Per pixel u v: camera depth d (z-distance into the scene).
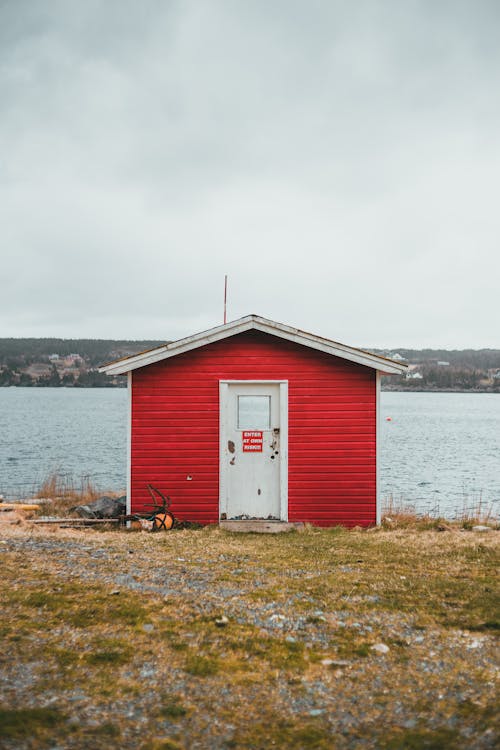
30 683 4.90
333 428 13.87
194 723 4.43
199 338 13.78
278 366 13.93
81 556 9.28
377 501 13.83
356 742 4.20
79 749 3.98
